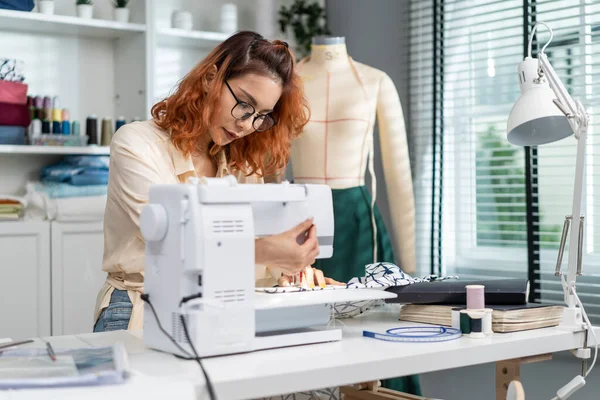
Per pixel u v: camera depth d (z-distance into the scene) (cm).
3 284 294
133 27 326
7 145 298
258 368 125
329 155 295
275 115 206
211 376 119
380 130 310
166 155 189
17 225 296
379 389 196
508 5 313
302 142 298
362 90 299
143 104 330
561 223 293
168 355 137
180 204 134
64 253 306
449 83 336
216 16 378
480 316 155
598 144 278
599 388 273
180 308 134
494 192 320
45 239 302
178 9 366
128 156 180
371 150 302
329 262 294
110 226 188
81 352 129
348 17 379
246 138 208
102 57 348
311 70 305
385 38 361
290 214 157
